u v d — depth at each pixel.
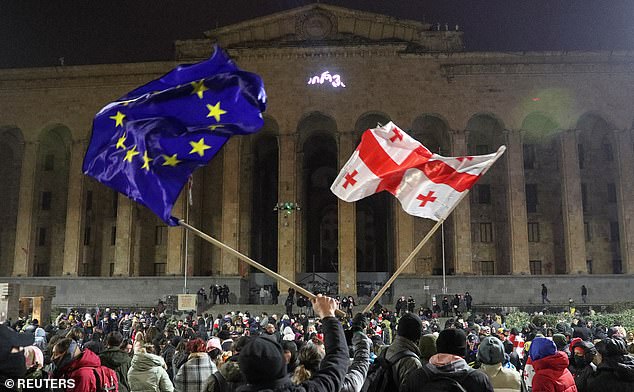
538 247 65.56
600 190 65.75
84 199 63.44
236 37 63.50
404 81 61.72
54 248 68.88
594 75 60.88
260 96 7.42
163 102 7.48
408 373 6.48
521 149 60.44
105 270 66.75
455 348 6.35
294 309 56.28
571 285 58.25
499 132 64.69
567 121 60.56
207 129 7.40
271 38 63.62
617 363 8.69
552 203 66.25
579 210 59.53
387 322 29.86
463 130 60.66
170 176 7.32
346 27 63.25
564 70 61.09
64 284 60.59
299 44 62.97
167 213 7.05
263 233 73.62
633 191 59.16
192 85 7.49
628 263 58.38
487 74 61.56
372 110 61.31
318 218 76.62
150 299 59.78
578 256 59.06
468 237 59.81
